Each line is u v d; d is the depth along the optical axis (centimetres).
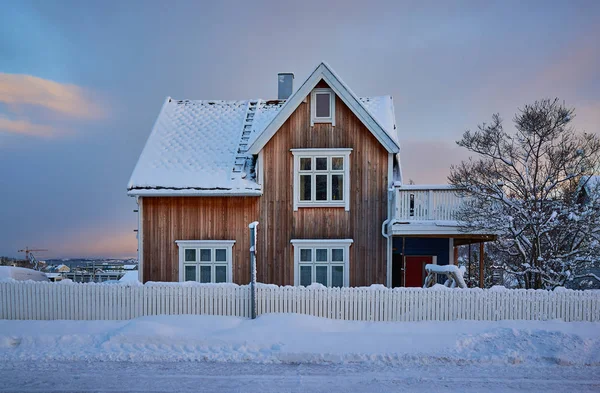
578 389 816
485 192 1520
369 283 1573
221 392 800
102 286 1340
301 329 1177
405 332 1163
